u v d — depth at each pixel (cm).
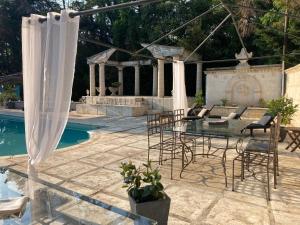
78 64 2536
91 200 328
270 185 461
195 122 641
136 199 303
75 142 1038
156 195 304
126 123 1281
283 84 1254
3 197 331
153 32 2117
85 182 480
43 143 345
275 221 344
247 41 1842
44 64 343
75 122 1325
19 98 2336
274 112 924
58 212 302
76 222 281
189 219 349
